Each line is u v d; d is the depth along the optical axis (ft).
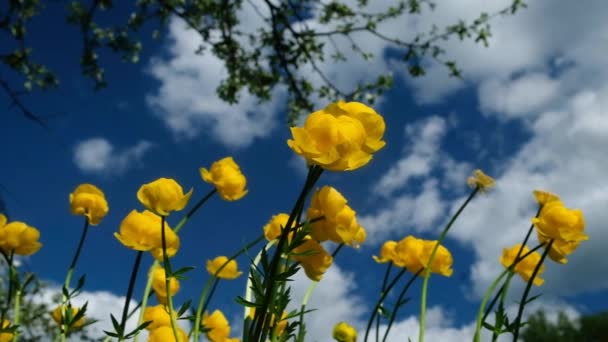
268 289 1.11
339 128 1.06
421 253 1.92
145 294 1.65
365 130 1.09
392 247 1.97
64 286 1.69
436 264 1.93
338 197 1.26
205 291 1.53
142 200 1.36
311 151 1.04
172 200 1.35
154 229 1.51
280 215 1.58
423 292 1.74
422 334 1.69
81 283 1.69
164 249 1.35
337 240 1.28
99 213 1.83
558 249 1.74
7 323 1.82
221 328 1.87
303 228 1.13
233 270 1.97
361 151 1.06
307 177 1.07
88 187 1.85
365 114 1.10
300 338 1.55
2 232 1.86
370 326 1.84
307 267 1.33
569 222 1.70
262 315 1.12
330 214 1.25
